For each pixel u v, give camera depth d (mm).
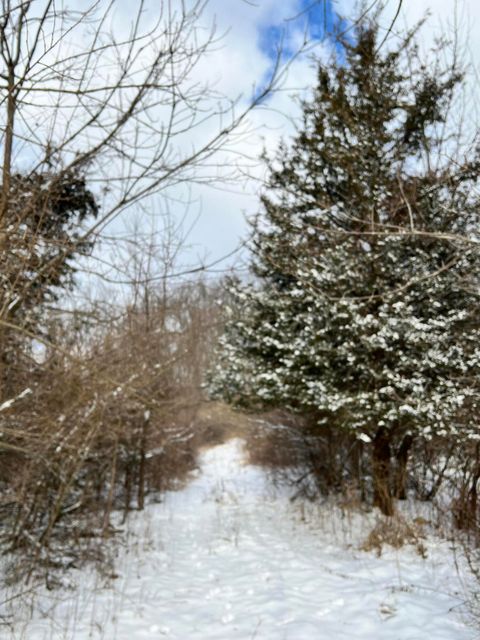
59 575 6539
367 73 7781
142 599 5902
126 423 8133
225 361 10664
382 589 5727
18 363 5152
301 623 4930
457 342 7520
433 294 7703
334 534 8516
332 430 10695
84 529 7340
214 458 22531
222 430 27094
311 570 6812
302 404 9031
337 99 8070
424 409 6953
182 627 5043
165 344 8758
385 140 8008
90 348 5949
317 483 11930
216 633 4867
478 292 5910
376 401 7566
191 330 9039
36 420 5070
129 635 4785
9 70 3059
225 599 5922
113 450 8375
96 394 5488
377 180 7734
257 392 9516
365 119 8188
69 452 5801
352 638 4590
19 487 5898
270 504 12164
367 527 8445
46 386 5422
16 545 6309
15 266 3857
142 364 6594
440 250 7449
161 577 6887
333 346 8312
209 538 9234
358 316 7500
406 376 7852
